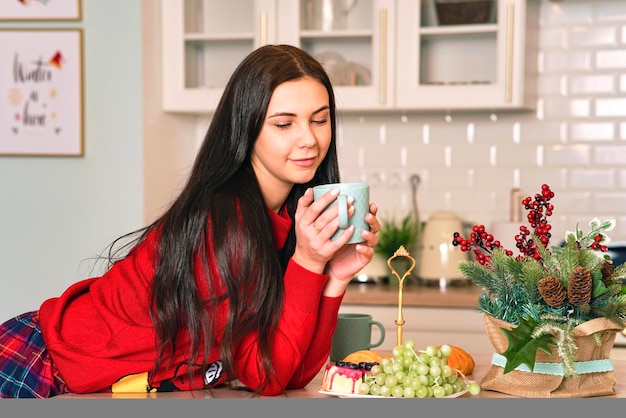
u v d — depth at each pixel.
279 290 1.45
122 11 3.42
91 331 1.56
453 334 3.35
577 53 3.82
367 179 4.01
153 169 3.55
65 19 3.44
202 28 3.69
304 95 1.47
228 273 1.43
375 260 3.68
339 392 1.45
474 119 3.92
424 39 3.62
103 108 3.45
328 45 3.67
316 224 1.41
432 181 3.96
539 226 1.50
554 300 1.39
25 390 1.58
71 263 3.49
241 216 1.45
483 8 3.52
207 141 1.53
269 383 1.46
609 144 3.80
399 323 1.63
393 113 3.98
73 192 3.48
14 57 3.46
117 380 1.51
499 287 1.49
